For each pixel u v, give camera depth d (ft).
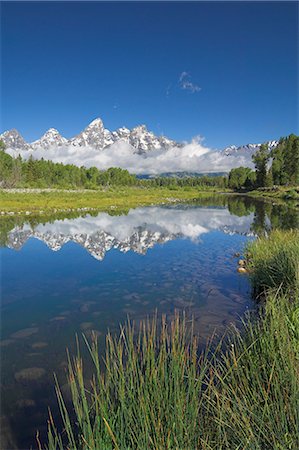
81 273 31.94
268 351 10.94
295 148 203.31
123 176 394.73
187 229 64.28
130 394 8.91
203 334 16.97
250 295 24.13
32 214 93.15
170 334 16.94
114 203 140.05
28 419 11.38
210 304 22.49
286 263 23.18
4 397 12.55
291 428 7.70
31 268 34.09
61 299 24.44
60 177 306.35
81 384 8.62
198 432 8.32
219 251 42.24
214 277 29.60
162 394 8.84
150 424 8.24
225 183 405.80
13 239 52.19
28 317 20.86
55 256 39.93
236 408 8.70
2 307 22.79
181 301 23.36
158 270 32.55
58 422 11.16
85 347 16.44
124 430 8.40
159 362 9.63
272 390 9.16
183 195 238.89
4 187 218.38
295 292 17.16
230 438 8.19
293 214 86.22
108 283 28.35
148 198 186.60
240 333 16.66
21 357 15.62
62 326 19.38
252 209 112.27
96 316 20.90
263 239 37.42
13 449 10.03
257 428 7.93
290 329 12.52
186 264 34.99
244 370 11.13
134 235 56.80
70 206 117.08
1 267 34.63
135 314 21.13
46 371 14.33
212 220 80.38
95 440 8.09
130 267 34.01
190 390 9.06
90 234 57.41
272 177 237.86
